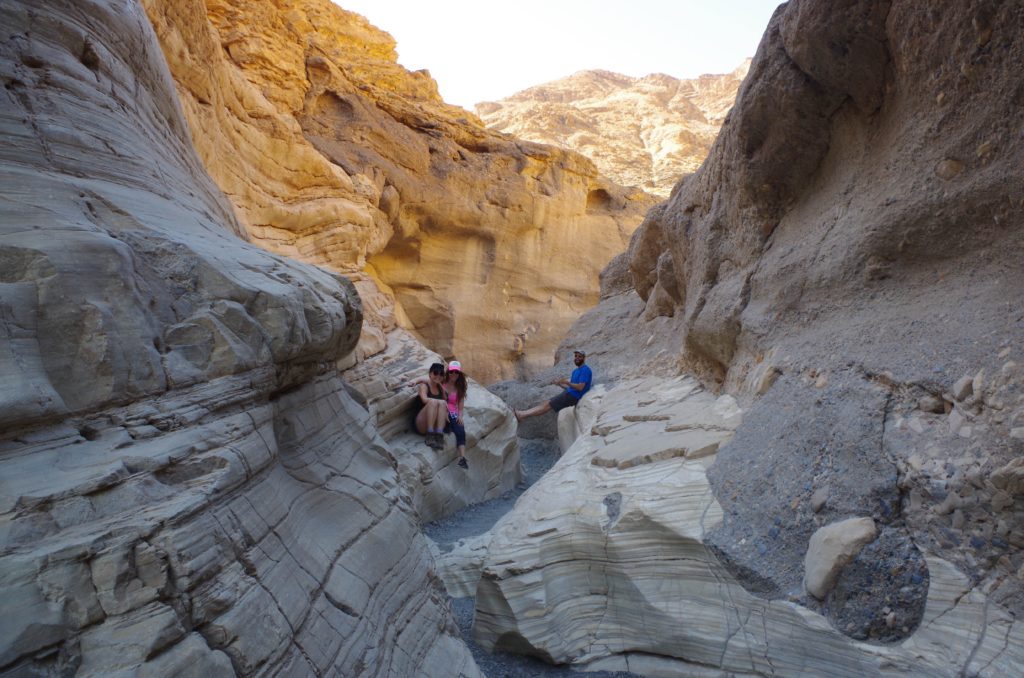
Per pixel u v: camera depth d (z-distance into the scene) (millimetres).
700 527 3986
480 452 8242
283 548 2400
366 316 9914
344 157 15008
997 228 3564
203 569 1845
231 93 10414
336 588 2648
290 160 12086
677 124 47375
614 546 4402
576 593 4512
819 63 4367
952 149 3734
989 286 3508
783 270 5078
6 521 1560
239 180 10516
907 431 3336
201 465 2080
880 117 4352
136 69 3932
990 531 2805
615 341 11336
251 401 2551
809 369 4316
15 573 1503
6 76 2682
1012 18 3270
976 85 3555
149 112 3994
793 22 4359
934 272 3932
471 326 18672
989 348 3166
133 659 1594
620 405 7344
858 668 2980
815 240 4863
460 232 18328
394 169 16547
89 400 1935
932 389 3309
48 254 1970
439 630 3488
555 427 11117
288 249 11898
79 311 1973
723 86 70062
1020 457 2689
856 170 4582
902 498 3203
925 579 2951
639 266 10773
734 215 5906
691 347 6773
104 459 1830
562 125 48406
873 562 3096
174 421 2104
